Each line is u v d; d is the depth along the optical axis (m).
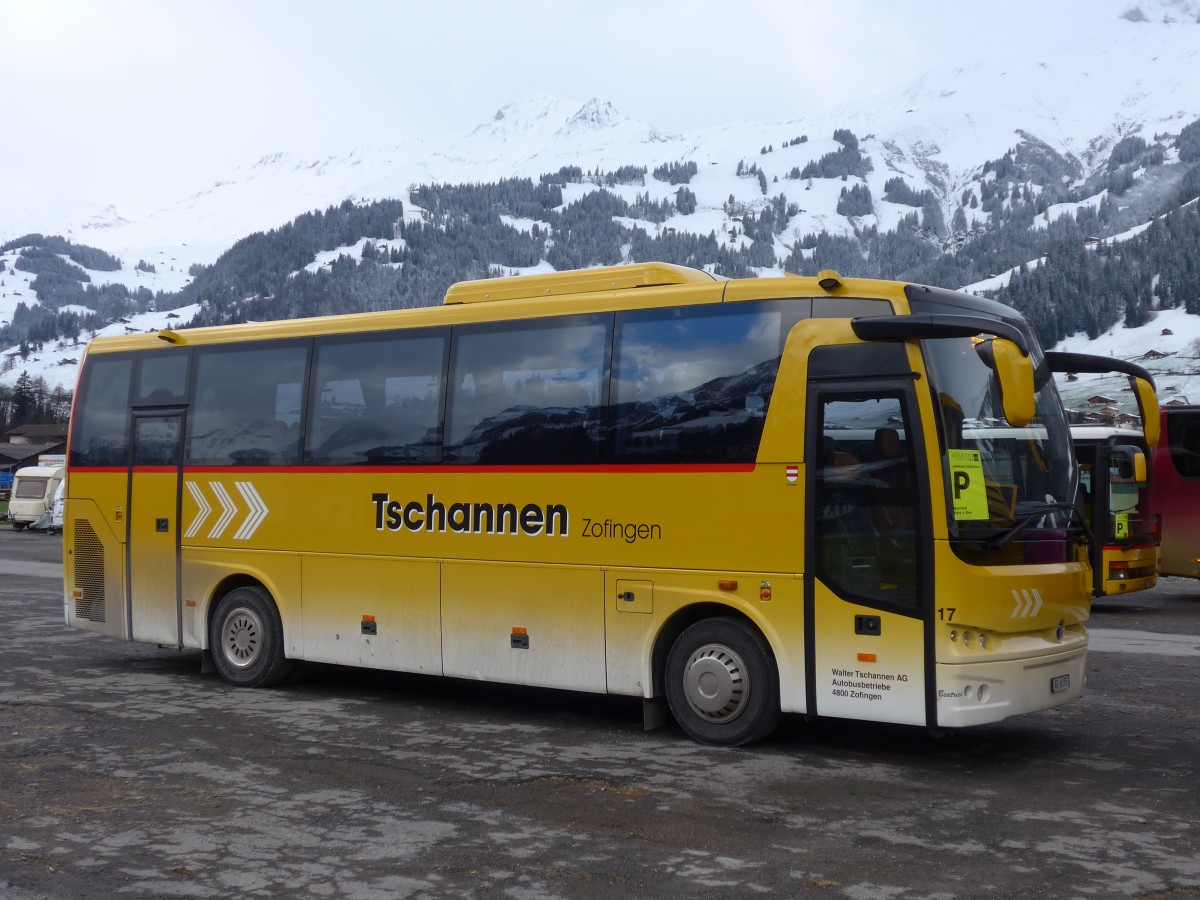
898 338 8.25
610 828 6.82
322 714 10.39
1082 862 6.21
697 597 8.95
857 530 8.33
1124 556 19.50
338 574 11.05
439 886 5.85
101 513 12.98
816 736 9.41
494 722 10.04
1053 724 9.96
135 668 13.09
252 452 11.76
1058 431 9.05
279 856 6.32
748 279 9.05
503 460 10.02
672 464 9.11
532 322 9.99
